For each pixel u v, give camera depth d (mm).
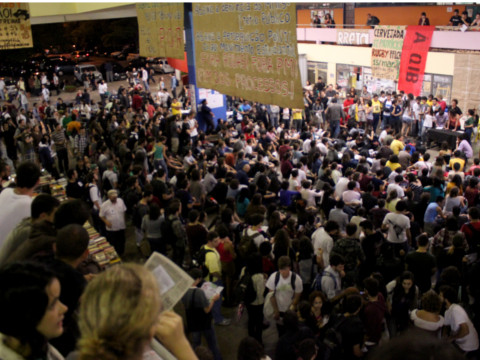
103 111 18469
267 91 9523
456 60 18078
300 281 6359
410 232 8445
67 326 2439
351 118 19312
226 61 10672
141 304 1087
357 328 5355
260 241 7609
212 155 13188
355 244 7156
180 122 17203
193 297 6039
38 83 32188
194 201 10930
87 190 10000
